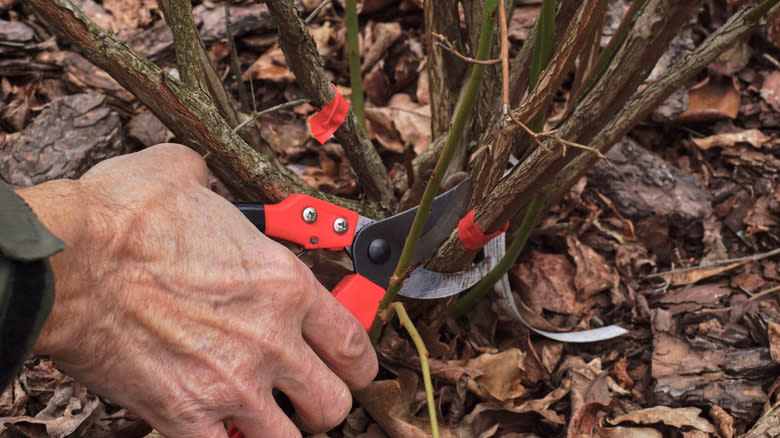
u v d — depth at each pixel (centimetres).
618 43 83
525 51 97
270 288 70
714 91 154
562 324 123
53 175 131
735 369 107
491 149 82
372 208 108
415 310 108
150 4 172
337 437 103
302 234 87
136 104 153
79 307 59
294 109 160
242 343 69
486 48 62
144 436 96
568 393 108
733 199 140
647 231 136
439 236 90
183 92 80
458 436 100
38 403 103
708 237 133
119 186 68
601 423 105
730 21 83
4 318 52
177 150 80
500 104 97
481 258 117
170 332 65
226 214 73
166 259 65
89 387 67
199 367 67
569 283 127
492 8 58
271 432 73
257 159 89
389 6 175
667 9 63
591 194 140
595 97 71
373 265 89
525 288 127
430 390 69
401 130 151
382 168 106
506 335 119
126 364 65
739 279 126
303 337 77
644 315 123
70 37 75
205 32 165
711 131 152
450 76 115
